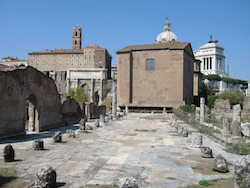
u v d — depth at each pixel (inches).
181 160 480.4
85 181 356.8
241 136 789.9
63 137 762.2
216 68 5206.7
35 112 885.2
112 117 1480.1
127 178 296.0
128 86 2411.4
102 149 582.6
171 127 1083.3
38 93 884.0
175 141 706.2
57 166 430.6
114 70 6235.2
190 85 2591.0
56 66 5521.7
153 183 350.3
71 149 575.8
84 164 446.3
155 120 1461.6
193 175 386.9
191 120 1197.7
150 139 741.9
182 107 1839.3
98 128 1029.8
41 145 562.6
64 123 1138.0
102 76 3890.3
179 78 2269.9
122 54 2454.5
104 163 454.9
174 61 2288.4
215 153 550.3
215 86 4306.1
